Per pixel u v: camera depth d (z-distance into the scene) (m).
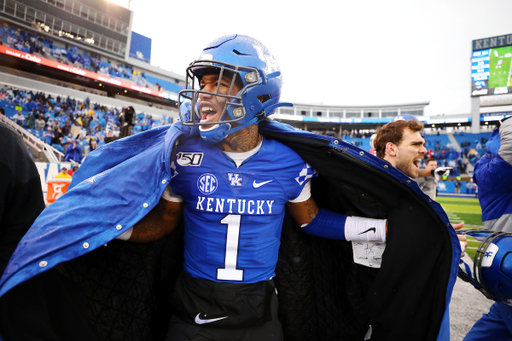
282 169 1.20
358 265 1.47
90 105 18.73
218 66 1.06
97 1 22.42
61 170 6.91
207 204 1.13
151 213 1.25
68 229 0.94
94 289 1.28
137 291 1.36
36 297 0.92
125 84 20.61
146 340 1.39
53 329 0.98
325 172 1.27
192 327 1.14
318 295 1.55
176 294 1.20
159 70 27.00
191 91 1.04
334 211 1.50
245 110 1.11
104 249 1.30
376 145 1.72
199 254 1.16
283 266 1.54
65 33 21.41
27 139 11.85
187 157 1.15
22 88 16.44
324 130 32.72
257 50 1.17
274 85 1.21
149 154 1.13
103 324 1.29
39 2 19.89
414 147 1.57
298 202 1.30
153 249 1.39
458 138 25.16
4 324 0.85
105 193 1.04
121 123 2.97
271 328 1.19
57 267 1.18
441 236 1.18
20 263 0.85
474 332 1.66
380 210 1.34
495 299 1.22
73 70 18.41
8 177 0.99
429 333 1.16
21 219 1.05
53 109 17.00
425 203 1.16
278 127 1.27
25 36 19.72
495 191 1.70
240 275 1.14
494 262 1.15
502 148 1.54
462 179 21.95
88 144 16.81
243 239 1.14
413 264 1.21
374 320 1.28
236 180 1.14
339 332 1.53
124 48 24.58
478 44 18.78
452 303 2.71
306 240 1.54
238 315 1.12
